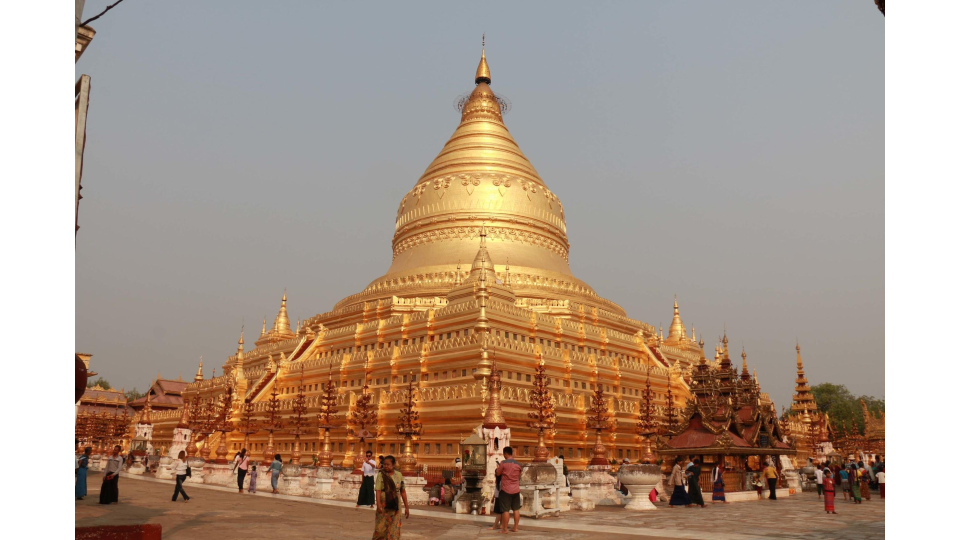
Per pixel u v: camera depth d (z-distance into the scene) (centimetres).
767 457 4469
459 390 5000
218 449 5081
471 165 8600
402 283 7412
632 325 7819
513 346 5584
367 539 2011
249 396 6756
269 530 2189
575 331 6681
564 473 3841
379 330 6625
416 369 5822
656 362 7281
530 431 4997
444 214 8081
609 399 5712
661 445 4194
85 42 1253
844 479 4206
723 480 4053
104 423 10825
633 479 3194
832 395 14325
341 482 3797
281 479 4247
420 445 5150
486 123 9088
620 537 2153
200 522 2378
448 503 3547
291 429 6050
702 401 4434
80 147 1182
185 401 8619
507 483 2320
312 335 7519
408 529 2391
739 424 4181
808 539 2105
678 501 3447
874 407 14475
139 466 6359
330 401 5600
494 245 7775
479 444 3128
